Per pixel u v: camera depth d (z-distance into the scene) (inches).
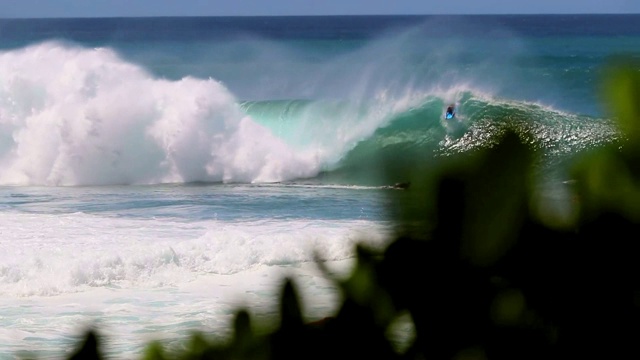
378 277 163.0
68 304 1614.2
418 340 161.6
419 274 160.7
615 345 157.2
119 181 3292.3
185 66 7066.9
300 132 3577.8
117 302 1622.8
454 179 159.5
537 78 5275.6
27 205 2637.8
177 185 3198.8
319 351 165.2
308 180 3277.6
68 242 2007.9
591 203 159.6
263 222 2283.5
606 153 160.2
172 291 1692.9
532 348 158.1
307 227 2191.2
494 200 158.2
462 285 159.5
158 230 2171.5
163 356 180.1
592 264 157.8
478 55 6456.7
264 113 3663.9
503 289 158.9
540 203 159.6
